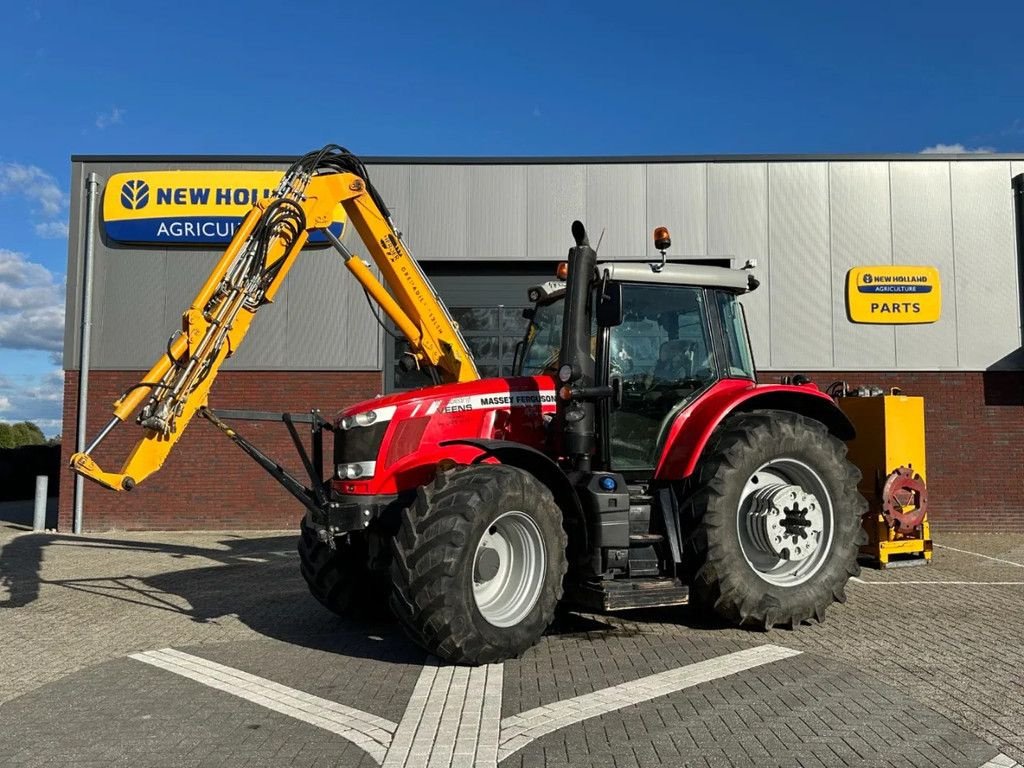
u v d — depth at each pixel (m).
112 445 13.32
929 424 13.16
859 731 3.97
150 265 13.51
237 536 12.74
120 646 5.92
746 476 6.03
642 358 6.34
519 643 5.14
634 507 6.08
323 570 6.41
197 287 13.49
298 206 6.24
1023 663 5.13
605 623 6.34
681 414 6.21
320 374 13.45
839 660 5.21
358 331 13.46
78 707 4.54
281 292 13.48
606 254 13.39
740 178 13.41
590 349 6.14
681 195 13.43
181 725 4.21
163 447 5.56
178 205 13.42
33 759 3.79
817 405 6.82
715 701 4.41
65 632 6.38
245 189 13.45
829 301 13.28
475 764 3.63
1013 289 13.20
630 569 5.83
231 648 5.81
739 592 5.85
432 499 5.07
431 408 5.75
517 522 5.34
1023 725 4.05
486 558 5.24
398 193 13.50
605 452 6.08
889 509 9.29
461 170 13.51
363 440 5.62
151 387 5.51
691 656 5.34
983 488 13.11
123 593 8.06
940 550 11.03
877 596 7.42
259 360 13.42
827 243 13.30
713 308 6.71
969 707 4.31
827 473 6.35
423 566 4.91
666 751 3.75
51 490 26.41
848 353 13.23
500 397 6.05
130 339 13.43
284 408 13.41
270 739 3.99
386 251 6.88
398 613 5.01
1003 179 13.28
